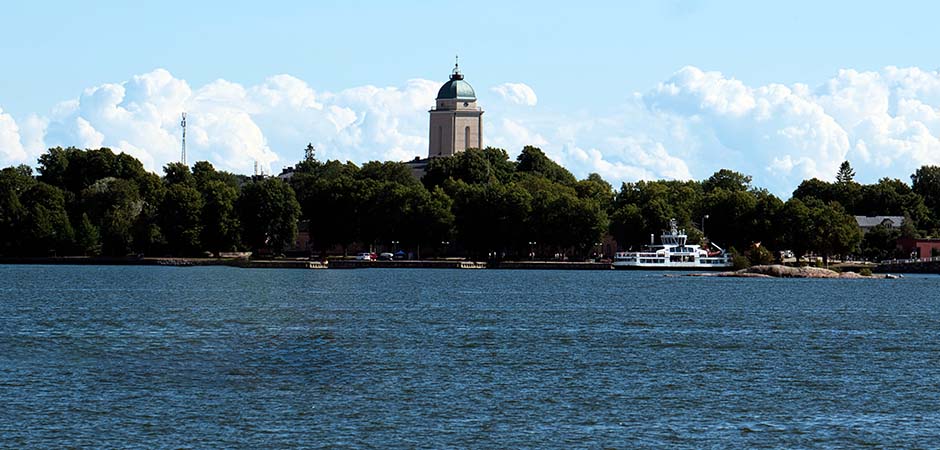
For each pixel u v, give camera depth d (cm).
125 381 10231
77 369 10919
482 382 10319
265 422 8644
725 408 9250
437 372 10862
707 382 10412
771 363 11644
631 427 8594
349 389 9925
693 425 8669
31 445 7956
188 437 8188
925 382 10488
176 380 10325
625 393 9838
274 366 11219
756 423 8738
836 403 9469
